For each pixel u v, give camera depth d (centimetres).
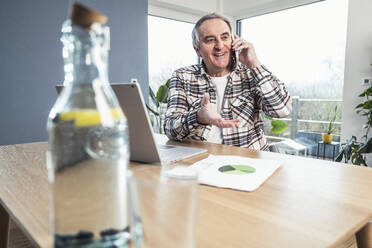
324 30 301
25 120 220
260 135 152
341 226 43
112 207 30
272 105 134
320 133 313
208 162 82
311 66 313
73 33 29
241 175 69
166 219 27
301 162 83
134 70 281
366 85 271
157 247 27
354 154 258
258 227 43
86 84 31
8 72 210
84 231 29
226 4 366
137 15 279
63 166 29
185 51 345
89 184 29
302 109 325
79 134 29
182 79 157
